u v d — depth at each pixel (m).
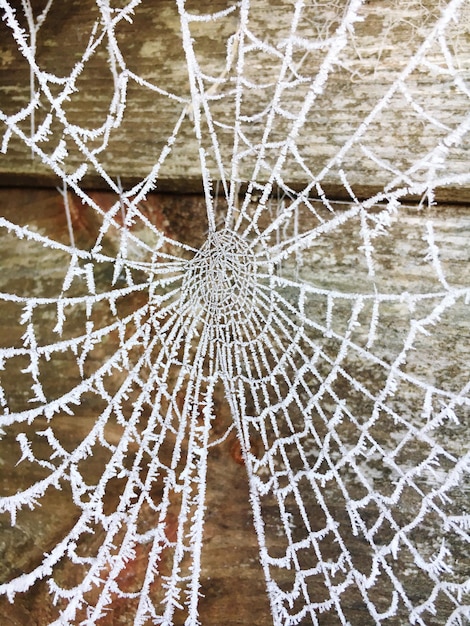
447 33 0.19
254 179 0.20
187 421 0.23
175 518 0.22
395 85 0.17
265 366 0.22
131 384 0.23
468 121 0.17
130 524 0.21
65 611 0.19
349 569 0.21
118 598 0.21
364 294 0.21
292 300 0.22
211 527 0.22
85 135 0.20
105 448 0.22
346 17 0.16
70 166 0.22
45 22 0.23
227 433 0.22
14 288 0.24
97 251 0.21
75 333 0.23
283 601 0.22
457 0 0.16
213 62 0.21
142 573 0.22
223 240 0.22
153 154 0.22
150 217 0.23
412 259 0.21
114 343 0.23
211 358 0.23
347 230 0.22
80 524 0.20
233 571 0.22
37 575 0.19
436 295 0.19
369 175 0.20
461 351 0.21
